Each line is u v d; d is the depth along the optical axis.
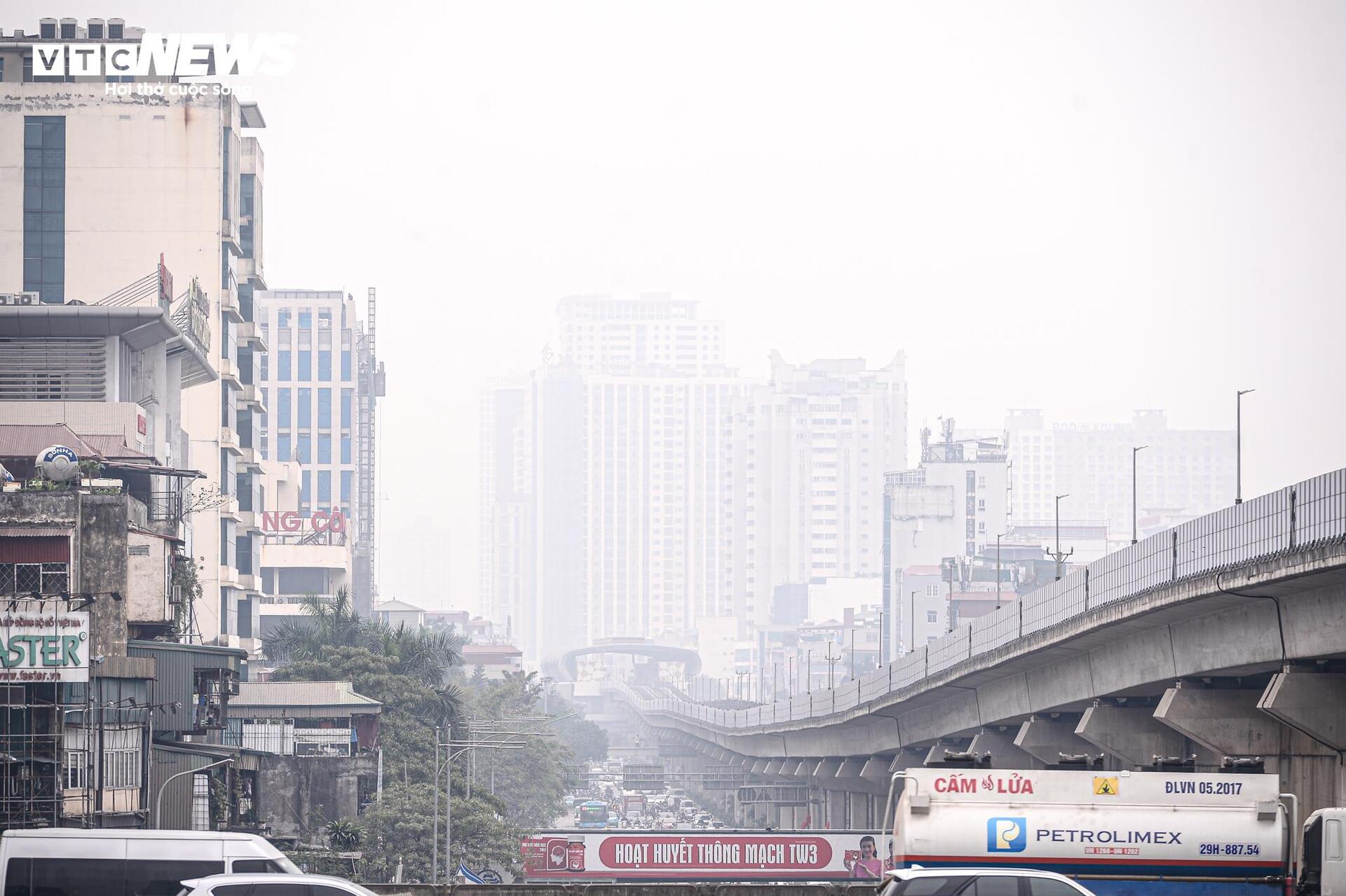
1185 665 140.00
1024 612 175.62
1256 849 76.38
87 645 128.12
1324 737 118.62
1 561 148.12
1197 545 128.88
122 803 137.62
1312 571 107.88
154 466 181.00
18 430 179.00
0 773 128.25
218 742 184.12
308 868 173.38
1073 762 82.31
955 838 75.75
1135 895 76.19
